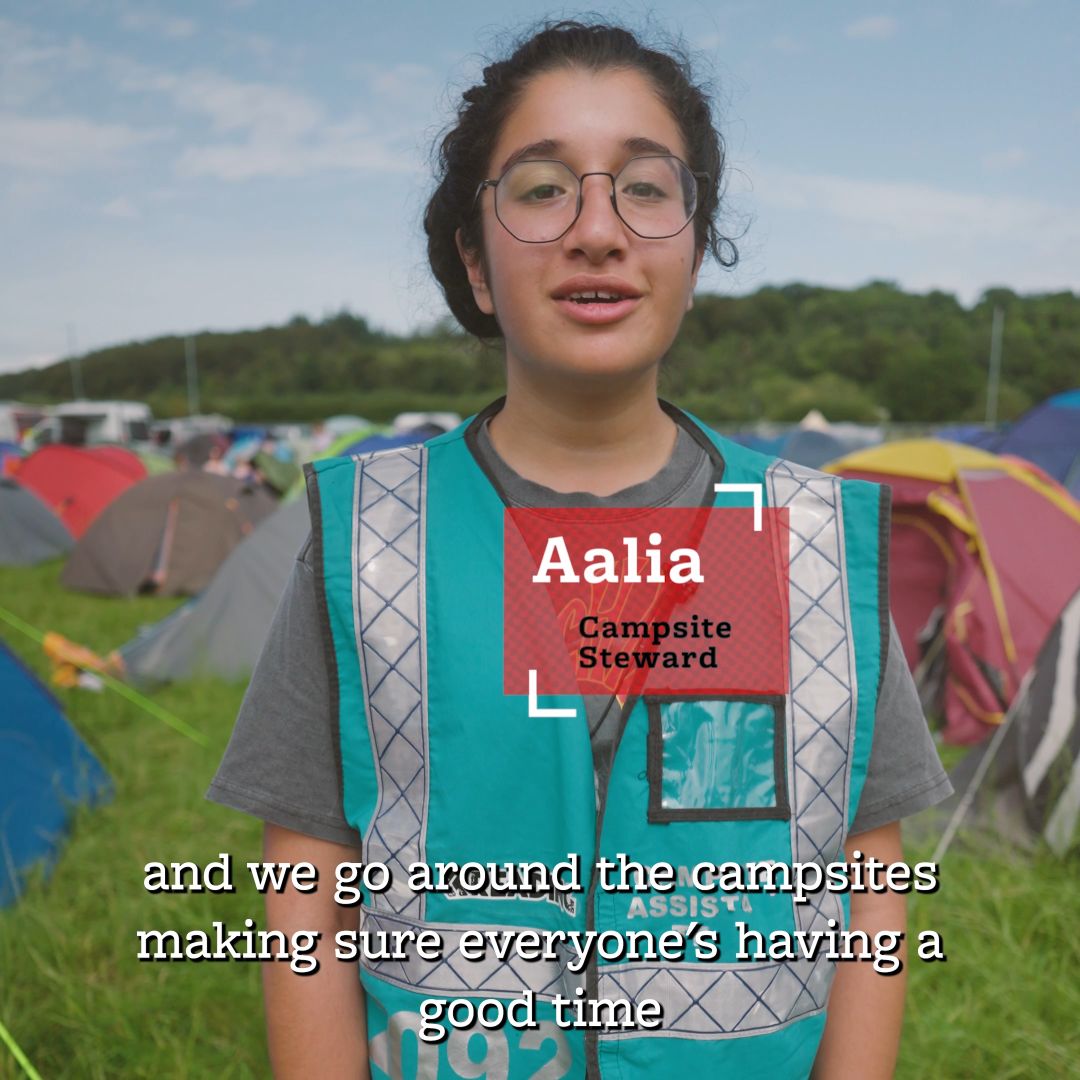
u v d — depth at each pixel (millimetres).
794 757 944
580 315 947
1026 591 4684
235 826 3486
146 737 4523
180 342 69812
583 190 947
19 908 2953
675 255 973
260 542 6031
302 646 996
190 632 5805
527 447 1036
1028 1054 2234
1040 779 3252
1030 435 11383
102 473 12172
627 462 1032
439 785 937
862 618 980
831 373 49000
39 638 6172
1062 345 50281
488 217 1011
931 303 63281
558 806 919
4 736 3455
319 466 1034
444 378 54031
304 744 996
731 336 53938
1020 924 2779
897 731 1022
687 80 1070
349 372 57906
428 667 942
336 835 1011
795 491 1015
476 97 1080
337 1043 1015
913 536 5273
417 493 1003
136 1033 2400
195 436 19047
